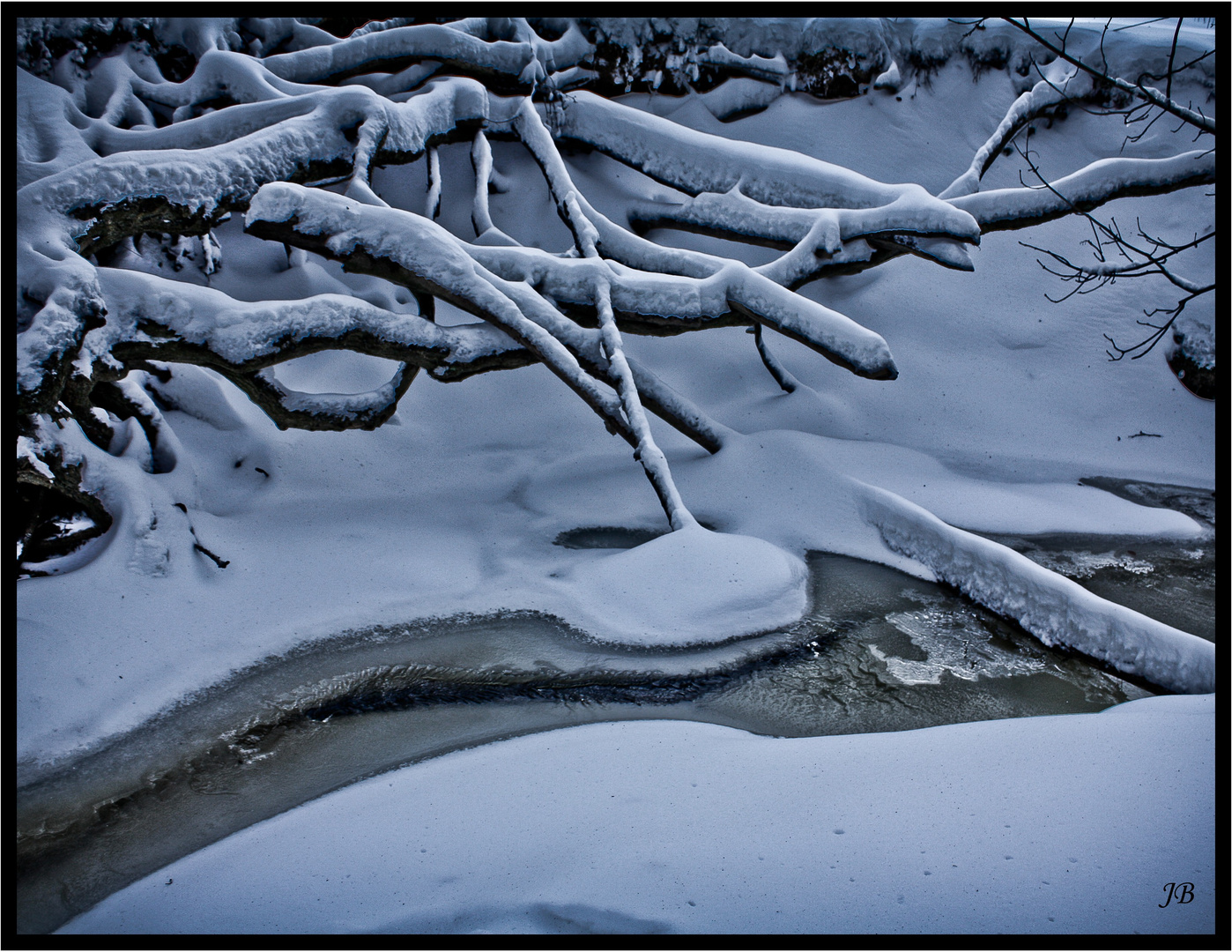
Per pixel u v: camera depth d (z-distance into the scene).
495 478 8.62
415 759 4.59
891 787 3.86
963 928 2.93
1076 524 8.34
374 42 9.69
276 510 7.30
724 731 4.74
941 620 6.45
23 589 5.55
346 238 6.90
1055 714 5.22
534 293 7.86
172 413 8.05
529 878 3.36
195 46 9.92
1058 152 12.57
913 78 12.56
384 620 6.13
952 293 11.57
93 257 8.48
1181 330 10.98
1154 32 12.61
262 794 4.32
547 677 5.53
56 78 9.05
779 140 12.34
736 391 10.37
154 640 5.50
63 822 4.12
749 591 6.43
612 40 11.74
